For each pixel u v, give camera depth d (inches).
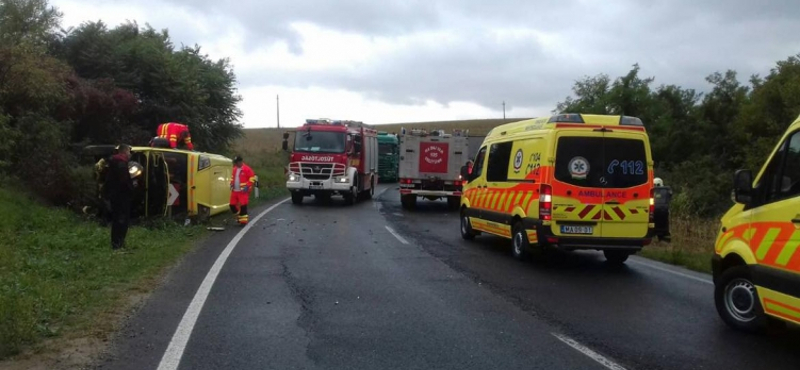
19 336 235.5
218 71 1373.0
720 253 292.0
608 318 299.7
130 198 458.0
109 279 352.2
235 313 295.1
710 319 301.1
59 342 243.0
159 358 229.0
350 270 410.6
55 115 761.6
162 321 277.7
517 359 236.2
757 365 233.0
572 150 421.4
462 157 927.7
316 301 322.7
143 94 1095.6
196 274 386.0
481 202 535.5
